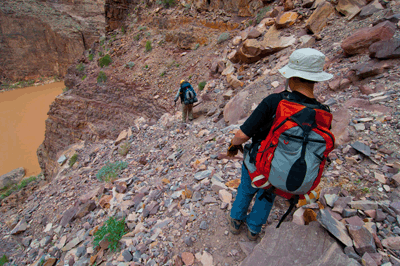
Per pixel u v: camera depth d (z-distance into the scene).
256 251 2.08
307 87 1.61
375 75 4.28
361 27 6.14
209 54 12.16
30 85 46.91
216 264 2.33
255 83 6.88
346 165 2.91
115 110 14.39
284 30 8.26
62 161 11.08
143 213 3.65
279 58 7.50
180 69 12.77
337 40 6.40
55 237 4.72
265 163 1.58
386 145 2.91
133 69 15.01
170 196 3.82
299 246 1.98
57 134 17.34
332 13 7.38
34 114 35.22
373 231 2.02
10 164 23.80
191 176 4.09
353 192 2.56
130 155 7.19
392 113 3.28
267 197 1.94
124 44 17.45
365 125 3.29
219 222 2.78
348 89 4.53
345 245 1.92
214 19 13.22
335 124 3.57
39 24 46.56
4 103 39.19
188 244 2.64
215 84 9.12
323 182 2.81
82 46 47.56
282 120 1.51
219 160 4.20
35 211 6.27
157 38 15.80
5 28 45.16
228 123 6.26
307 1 8.25
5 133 29.88
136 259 2.82
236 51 9.17
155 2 17.08
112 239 3.34
